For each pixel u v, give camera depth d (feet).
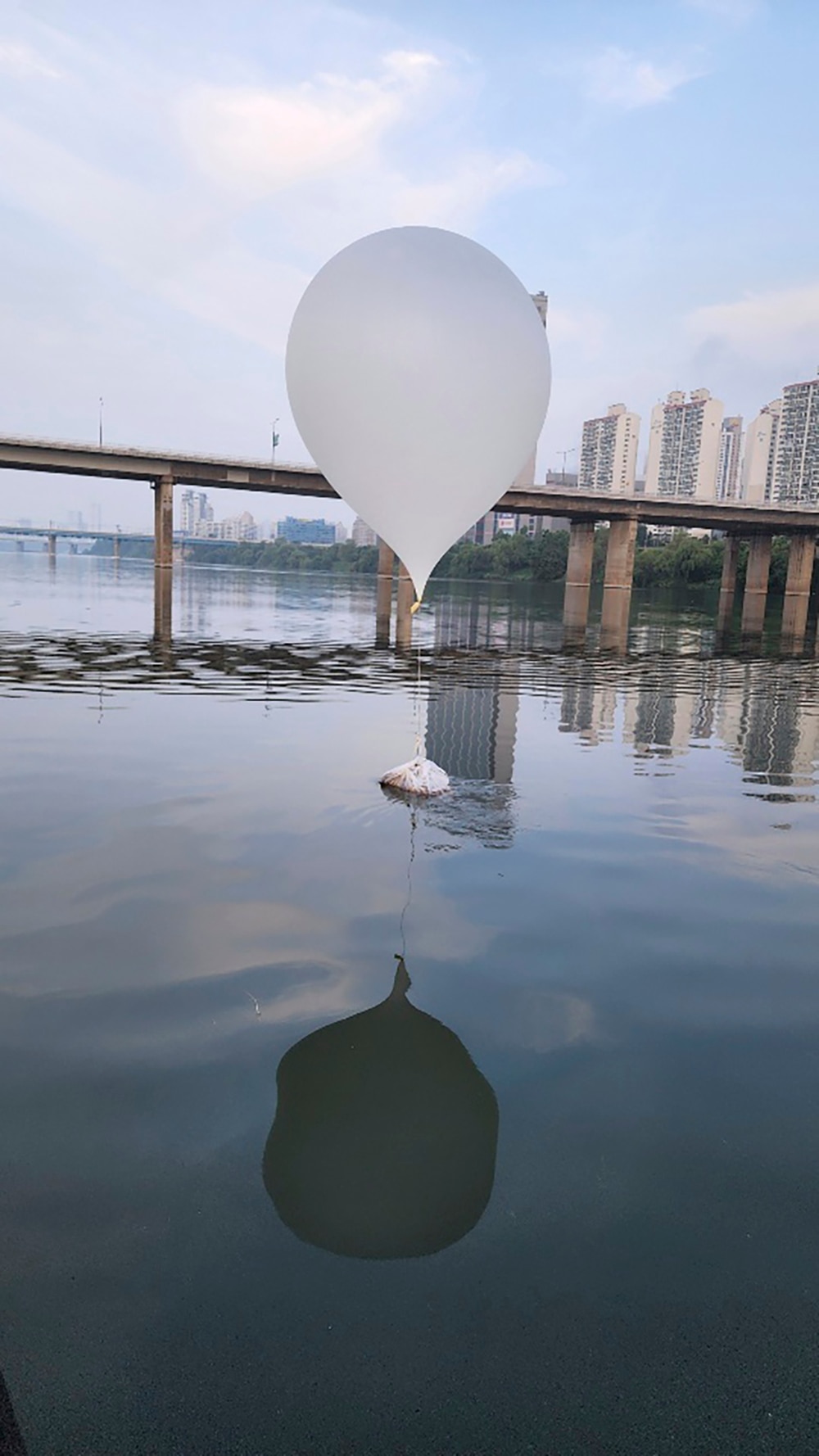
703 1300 8.49
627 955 16.52
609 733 41.06
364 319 22.77
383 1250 8.96
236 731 37.55
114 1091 11.67
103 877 19.83
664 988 15.23
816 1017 14.37
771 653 92.32
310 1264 8.74
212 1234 9.12
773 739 40.93
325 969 15.53
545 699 52.06
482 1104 11.60
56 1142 10.57
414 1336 7.95
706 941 17.28
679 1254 9.07
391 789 28.40
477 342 22.81
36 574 254.68
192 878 19.90
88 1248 8.88
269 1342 7.84
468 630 112.78
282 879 19.97
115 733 36.52
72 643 73.61
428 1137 10.87
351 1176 10.09
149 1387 7.36
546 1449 6.89
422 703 48.52
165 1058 12.51
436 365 22.63
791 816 26.96
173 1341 7.84
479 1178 10.14
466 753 34.94
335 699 48.52
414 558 26.37
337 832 23.71
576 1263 8.89
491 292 23.17
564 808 27.07
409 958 16.07
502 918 18.12
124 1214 9.37
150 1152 10.42
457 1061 12.65
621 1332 8.07
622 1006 14.53
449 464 24.12
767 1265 8.96
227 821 24.39
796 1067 12.84
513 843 23.35
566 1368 7.68
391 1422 7.09
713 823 25.90
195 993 14.52
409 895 19.24
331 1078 12.10
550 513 243.19
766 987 15.39
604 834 24.45
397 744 35.99
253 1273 8.62
